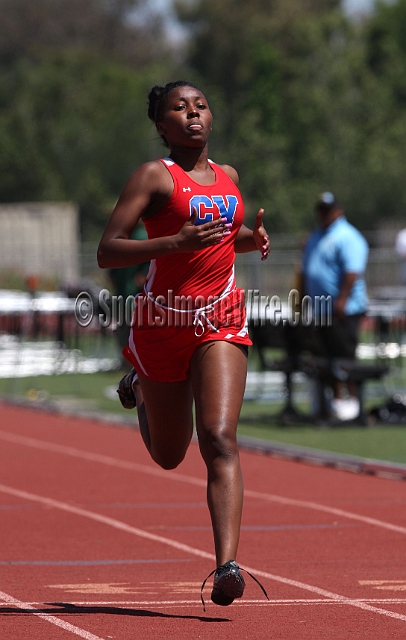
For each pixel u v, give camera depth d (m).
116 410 34.94
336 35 144.38
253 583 13.85
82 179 125.94
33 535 17.19
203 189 11.95
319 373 30.50
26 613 12.10
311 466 24.55
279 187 117.19
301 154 123.00
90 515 18.91
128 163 127.81
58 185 125.56
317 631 11.20
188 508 19.52
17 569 14.77
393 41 142.12
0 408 36.56
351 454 26.27
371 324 66.12
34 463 24.92
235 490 11.20
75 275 66.31
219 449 11.34
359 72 131.62
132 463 24.91
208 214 11.90
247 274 59.25
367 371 30.27
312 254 31.08
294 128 124.75
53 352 52.28
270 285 59.06
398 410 31.73
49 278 65.62
